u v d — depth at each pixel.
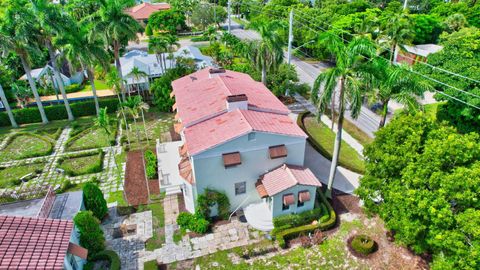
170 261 26.69
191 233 29.30
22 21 43.34
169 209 32.25
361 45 26.77
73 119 52.53
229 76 41.59
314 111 51.19
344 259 26.62
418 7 99.00
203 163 28.08
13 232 20.47
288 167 30.12
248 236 28.88
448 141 22.61
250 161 29.58
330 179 31.91
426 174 22.45
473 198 20.53
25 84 58.53
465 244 20.09
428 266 25.67
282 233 28.30
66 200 29.55
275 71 52.84
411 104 32.34
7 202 30.34
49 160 41.03
